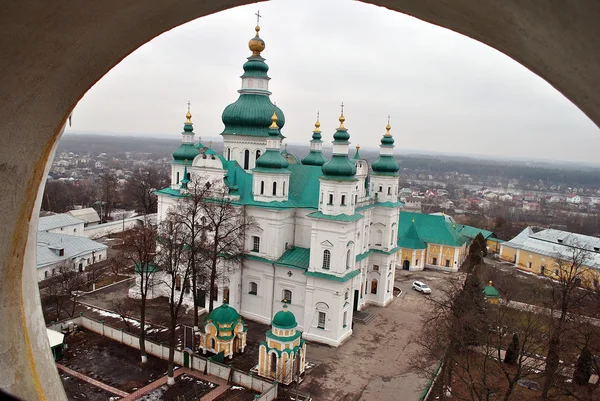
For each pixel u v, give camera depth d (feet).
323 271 165.37
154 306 190.29
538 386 139.85
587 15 13.98
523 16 16.35
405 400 130.31
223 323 147.02
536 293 203.62
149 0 20.35
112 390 126.11
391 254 210.38
